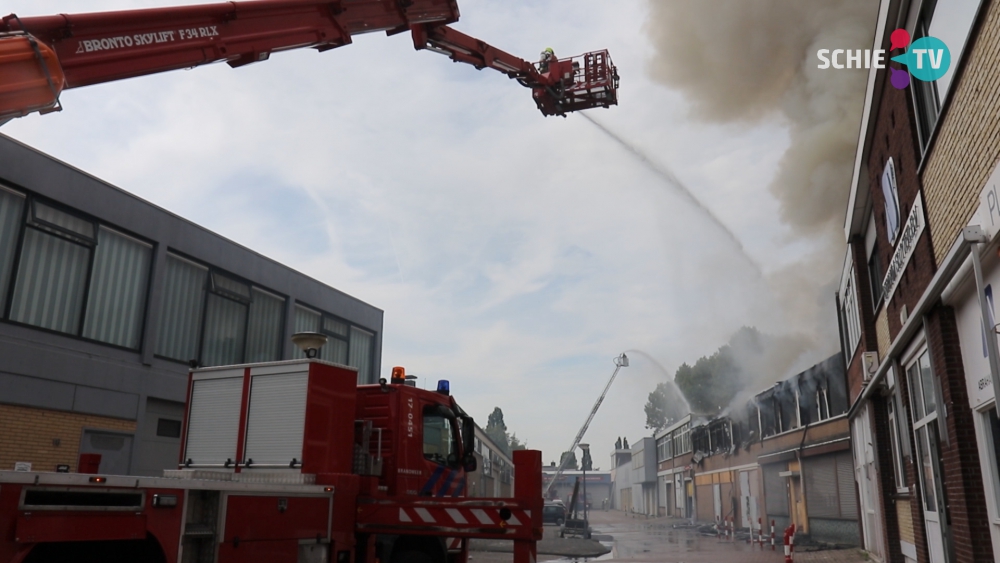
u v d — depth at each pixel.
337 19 9.12
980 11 6.17
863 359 15.20
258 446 7.00
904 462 13.48
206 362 15.62
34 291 11.95
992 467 7.37
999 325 6.43
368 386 7.88
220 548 5.40
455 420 8.52
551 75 16.91
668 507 64.94
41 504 4.34
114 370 13.18
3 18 5.93
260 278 17.44
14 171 11.69
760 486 35.59
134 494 4.86
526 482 6.52
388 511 6.86
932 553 10.70
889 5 8.95
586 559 19.14
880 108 11.24
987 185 6.18
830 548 22.25
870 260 15.45
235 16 8.03
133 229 13.92
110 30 6.94
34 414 11.72
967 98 6.70
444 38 14.80
